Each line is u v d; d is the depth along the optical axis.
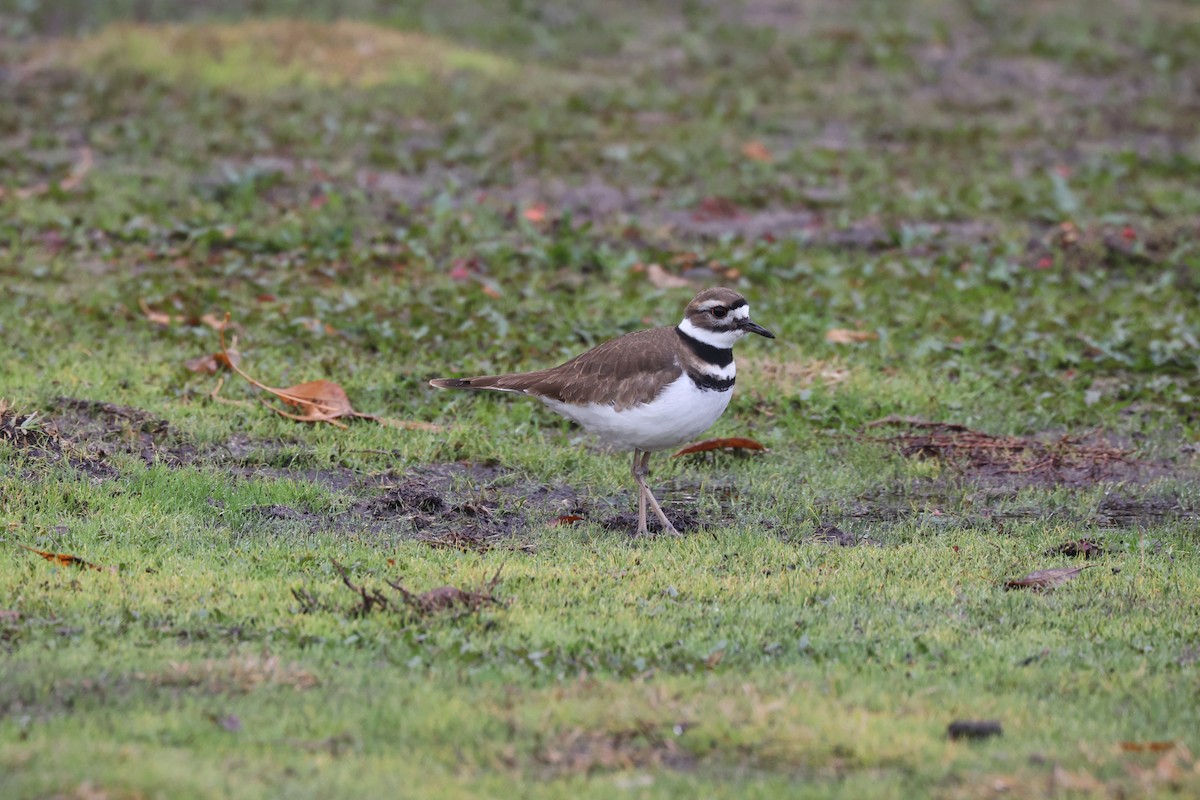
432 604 9.52
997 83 29.19
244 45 27.47
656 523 11.91
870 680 8.56
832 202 21.59
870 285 18.25
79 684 8.10
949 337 16.61
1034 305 17.66
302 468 12.73
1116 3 35.62
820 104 27.19
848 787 7.19
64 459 12.05
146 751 7.30
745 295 17.61
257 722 7.78
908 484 12.77
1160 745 7.63
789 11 33.97
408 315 16.48
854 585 10.29
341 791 7.04
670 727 7.84
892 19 33.06
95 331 15.57
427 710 7.98
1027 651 9.09
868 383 15.02
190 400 13.88
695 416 11.41
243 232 18.72
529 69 28.41
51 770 6.99
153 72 26.12
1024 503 12.41
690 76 28.70
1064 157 24.61
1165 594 10.23
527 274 18.25
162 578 9.95
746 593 10.09
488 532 11.59
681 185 22.42
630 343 11.50
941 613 9.81
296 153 22.67
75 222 19.03
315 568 10.34
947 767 7.41
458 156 22.81
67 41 28.05
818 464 13.21
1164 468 13.37
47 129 23.22
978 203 21.55
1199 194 22.38
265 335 15.67
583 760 7.49
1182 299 18.22
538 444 13.47
